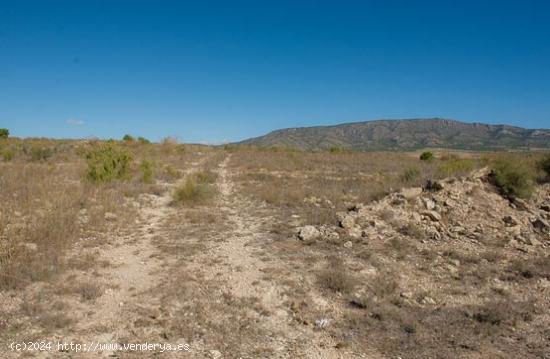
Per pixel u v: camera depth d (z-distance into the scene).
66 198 13.48
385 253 9.87
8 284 7.25
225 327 6.33
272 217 13.44
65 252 9.24
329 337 6.22
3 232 9.81
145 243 10.49
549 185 14.55
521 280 8.61
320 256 9.63
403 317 6.83
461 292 7.97
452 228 11.34
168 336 5.96
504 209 12.52
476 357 5.75
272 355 5.66
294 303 7.23
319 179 22.03
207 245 10.36
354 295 7.68
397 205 12.59
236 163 31.92
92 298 7.08
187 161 32.94
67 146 35.91
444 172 19.81
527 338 6.36
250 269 8.78
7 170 19.62
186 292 7.48
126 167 19.72
